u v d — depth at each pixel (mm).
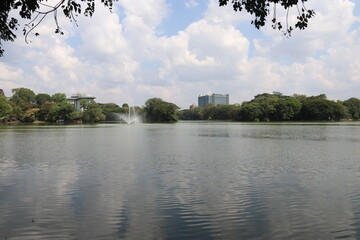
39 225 10211
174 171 19844
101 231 9711
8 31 10945
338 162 23562
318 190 14781
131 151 31094
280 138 49156
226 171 19844
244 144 38938
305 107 178500
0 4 9523
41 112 187250
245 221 10562
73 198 13492
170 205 12422
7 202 12875
